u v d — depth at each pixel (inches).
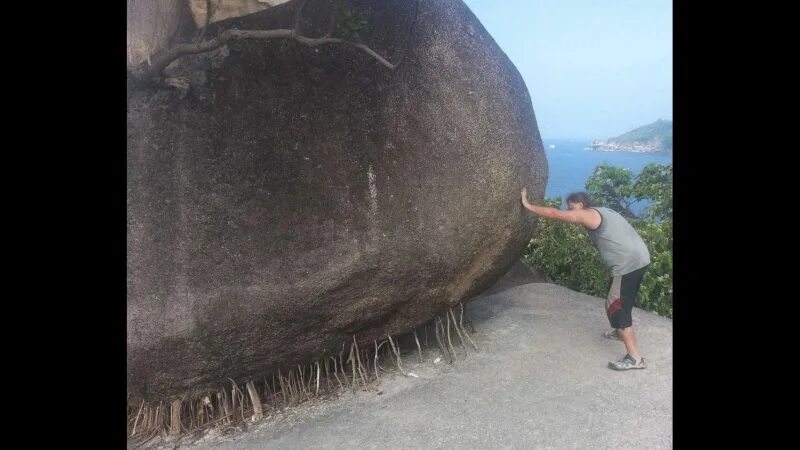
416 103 141.1
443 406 133.0
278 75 130.0
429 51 145.9
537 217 168.7
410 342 166.7
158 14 123.2
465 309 185.6
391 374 151.6
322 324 133.2
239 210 120.5
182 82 122.0
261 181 123.1
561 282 236.4
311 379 144.9
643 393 134.9
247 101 125.6
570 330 174.7
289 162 126.0
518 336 168.7
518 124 156.7
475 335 171.0
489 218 147.8
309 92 131.3
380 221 132.1
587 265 229.1
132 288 113.0
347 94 134.7
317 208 126.8
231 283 118.9
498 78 156.2
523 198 153.9
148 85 119.6
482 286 165.0
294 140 127.4
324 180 128.3
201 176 118.8
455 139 143.4
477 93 149.4
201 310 116.7
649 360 152.4
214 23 130.5
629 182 279.7
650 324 179.6
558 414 126.6
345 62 136.9
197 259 117.0
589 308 195.9
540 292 211.3
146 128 117.3
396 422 127.5
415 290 143.0
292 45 133.3
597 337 169.6
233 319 119.9
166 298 115.0
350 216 129.4
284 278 122.6
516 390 138.2
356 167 131.8
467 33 155.0
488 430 121.9
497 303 199.9
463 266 149.3
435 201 139.7
